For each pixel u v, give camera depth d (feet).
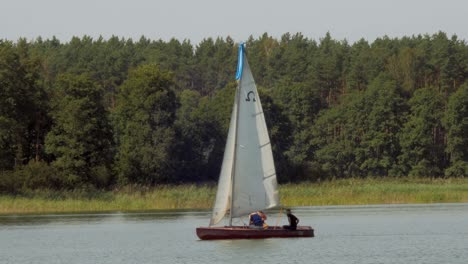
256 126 607.37
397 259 547.49
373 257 556.51
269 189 610.24
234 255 562.66
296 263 530.27
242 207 608.19
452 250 592.19
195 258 553.64
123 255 585.22
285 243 622.54
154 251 600.39
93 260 564.30
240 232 619.67
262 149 609.01
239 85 603.26
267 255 562.25
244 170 605.31
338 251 583.99
